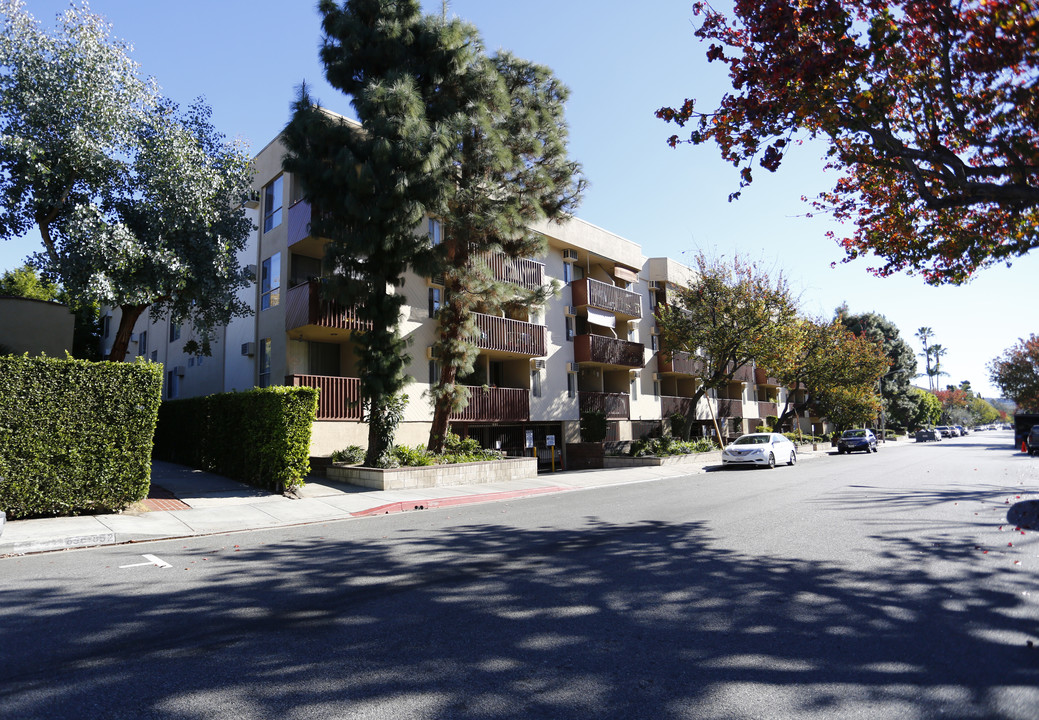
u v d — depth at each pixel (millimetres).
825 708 3521
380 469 15344
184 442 19422
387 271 16391
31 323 18906
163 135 16484
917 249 10914
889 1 7746
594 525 10039
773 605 5469
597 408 28984
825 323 43094
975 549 7629
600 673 4035
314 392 14234
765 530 9148
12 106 14562
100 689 3812
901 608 5348
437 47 16641
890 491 14125
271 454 14039
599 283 29594
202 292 17516
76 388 10531
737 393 44594
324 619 5203
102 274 14758
